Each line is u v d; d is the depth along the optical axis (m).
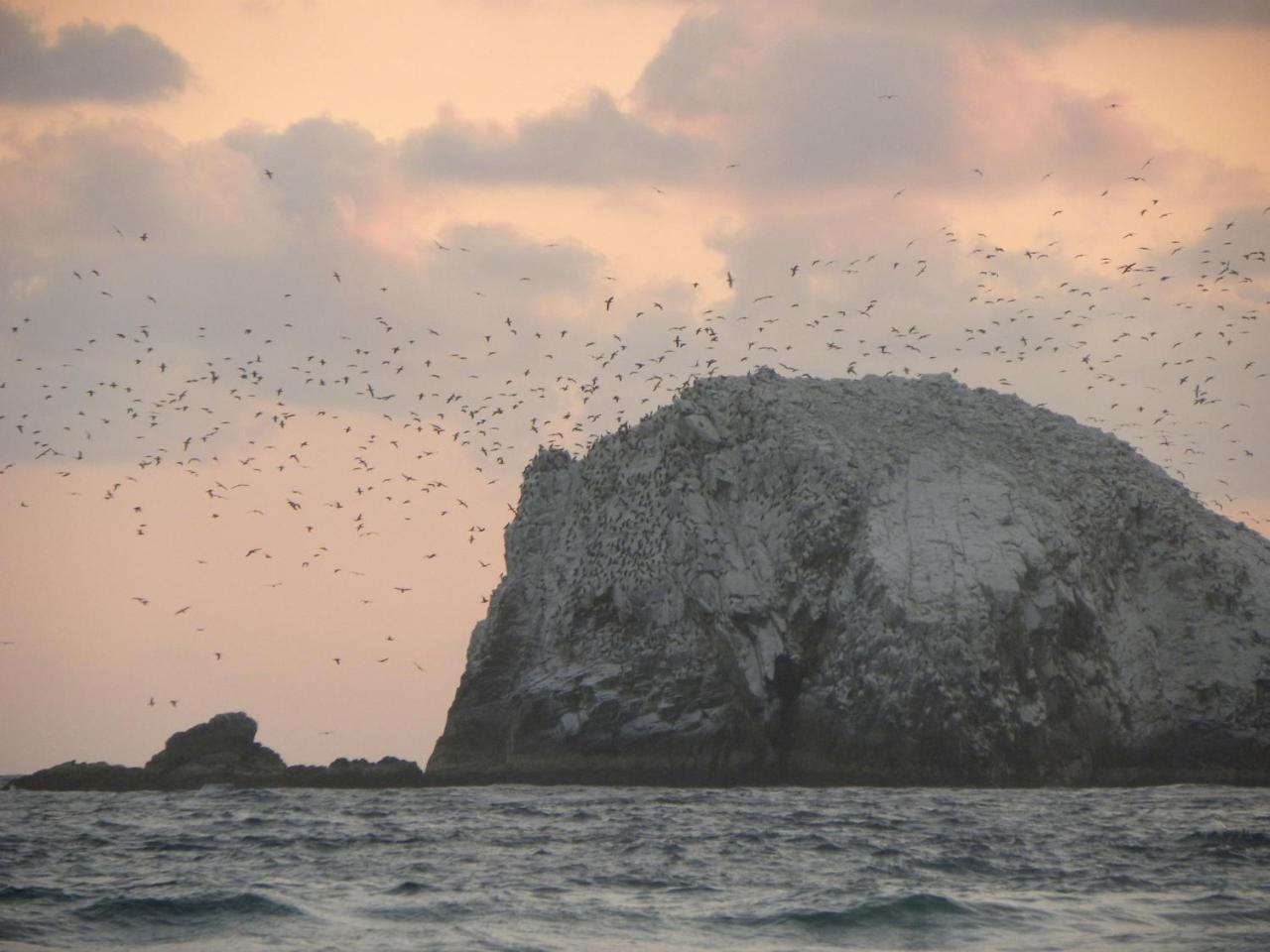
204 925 70.19
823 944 66.50
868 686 180.12
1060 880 83.44
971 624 180.75
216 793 181.25
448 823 124.50
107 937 67.94
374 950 64.94
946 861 91.88
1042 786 176.62
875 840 104.69
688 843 104.00
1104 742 185.12
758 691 186.88
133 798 172.88
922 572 187.75
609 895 78.81
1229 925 68.88
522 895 78.81
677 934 68.50
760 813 130.88
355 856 98.25
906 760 175.62
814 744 183.00
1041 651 184.38
